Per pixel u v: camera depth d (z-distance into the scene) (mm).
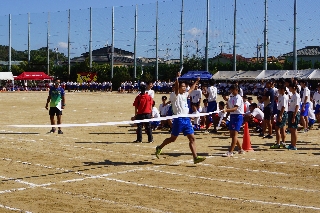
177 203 7582
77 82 76562
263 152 12992
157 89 61969
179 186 8820
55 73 88938
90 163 11258
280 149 13555
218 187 8742
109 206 7402
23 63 93438
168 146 14188
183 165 10984
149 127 15008
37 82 85500
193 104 18562
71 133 17625
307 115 17766
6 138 16047
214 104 17781
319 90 18875
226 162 11391
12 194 8219
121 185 8914
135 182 9180
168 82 62750
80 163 11258
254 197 7992
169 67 72438
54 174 9945
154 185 8906
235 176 9742
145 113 14906
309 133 17516
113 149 13578
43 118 24516
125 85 66938
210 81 18031
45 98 47469
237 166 10867
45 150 13375
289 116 13398
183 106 10922
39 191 8438
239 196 8062
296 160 11695
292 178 9570
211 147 13977
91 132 17969
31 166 10875
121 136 16766
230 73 59344
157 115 18641
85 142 15125
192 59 69000
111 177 9641
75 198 7930
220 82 60438
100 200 7785
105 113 28234
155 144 14656
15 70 91688
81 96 53094
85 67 77688
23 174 9953
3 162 11406
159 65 75438
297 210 7176
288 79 13289
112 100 43906
